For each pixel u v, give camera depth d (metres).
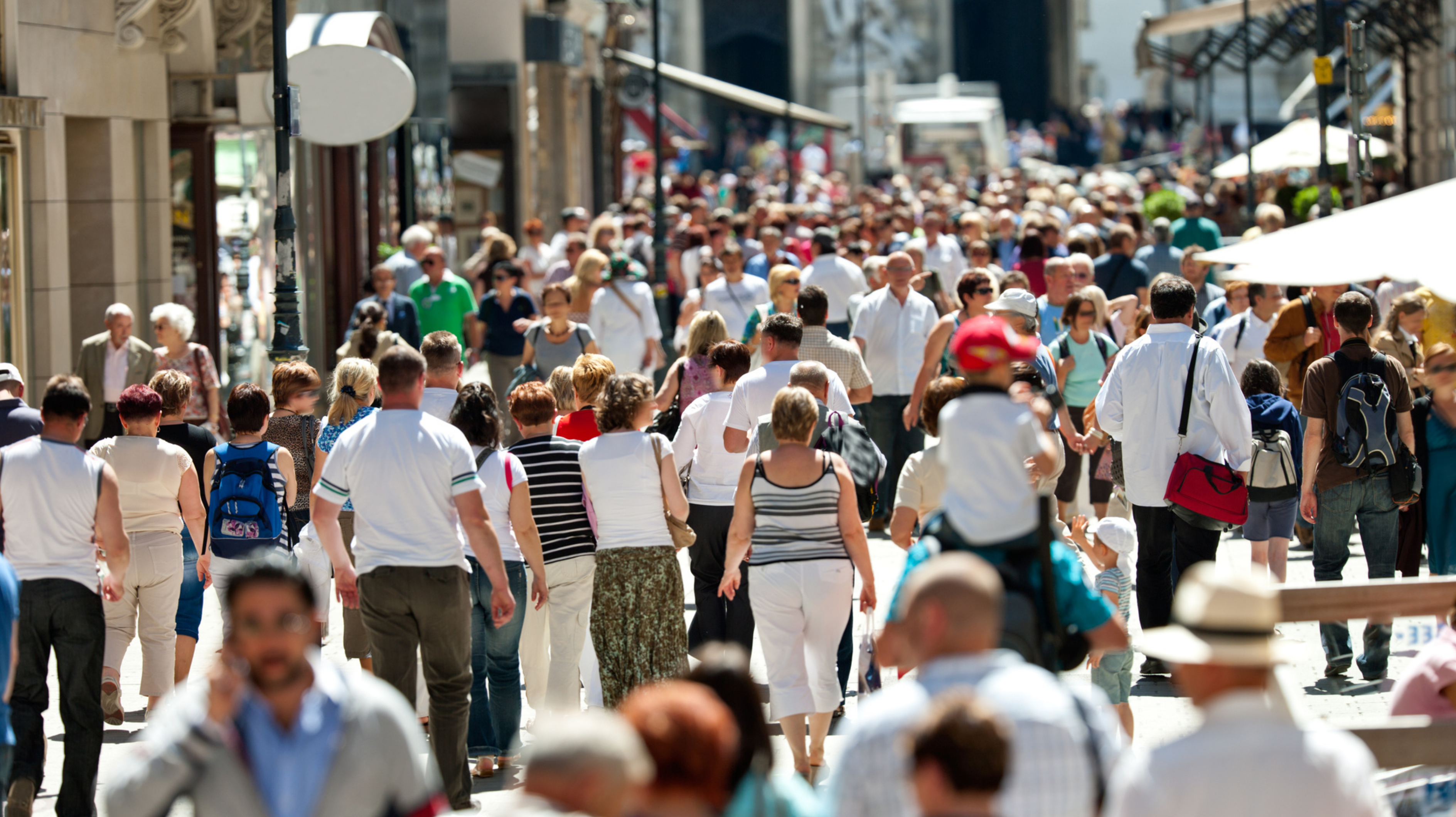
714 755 14.41
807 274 60.00
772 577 27.77
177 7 61.38
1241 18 117.31
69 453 27.20
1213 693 15.27
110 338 47.25
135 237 60.75
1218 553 39.16
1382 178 107.56
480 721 29.69
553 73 131.88
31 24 52.38
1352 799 14.81
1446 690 20.77
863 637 27.97
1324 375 35.12
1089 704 16.69
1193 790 14.77
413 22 95.94
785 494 27.88
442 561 25.50
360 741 16.16
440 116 100.69
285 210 44.03
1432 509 35.31
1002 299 38.78
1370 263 26.23
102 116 57.38
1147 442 33.50
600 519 29.55
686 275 83.75
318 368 71.31
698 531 32.94
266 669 15.95
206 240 64.88
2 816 22.41
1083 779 15.73
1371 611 22.75
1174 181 154.12
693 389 39.66
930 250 68.56
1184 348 33.19
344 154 80.06
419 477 25.31
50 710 35.41
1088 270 53.31
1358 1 97.56
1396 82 112.44
